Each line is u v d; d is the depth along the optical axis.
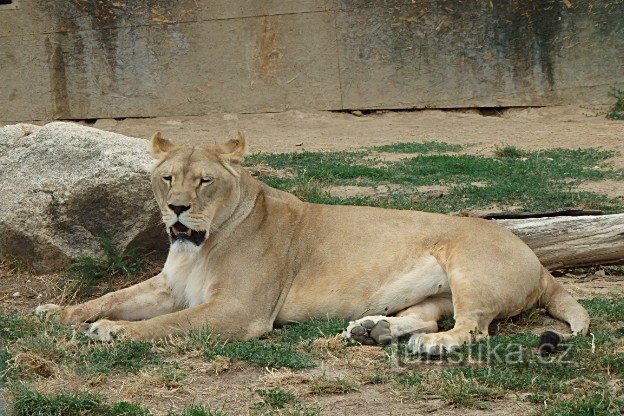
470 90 27.39
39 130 12.78
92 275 11.66
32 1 28.47
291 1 27.73
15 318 9.81
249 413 7.47
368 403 7.74
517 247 9.85
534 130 24.75
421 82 27.59
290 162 20.34
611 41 26.78
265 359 8.62
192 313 9.42
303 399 7.85
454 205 16.06
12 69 28.81
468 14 27.16
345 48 27.73
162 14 28.11
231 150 9.96
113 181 11.73
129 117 28.62
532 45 27.03
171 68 28.30
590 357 8.52
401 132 25.39
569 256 12.10
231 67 28.16
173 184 9.48
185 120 28.20
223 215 9.69
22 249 12.12
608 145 22.19
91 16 28.30
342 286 9.89
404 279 9.88
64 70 28.64
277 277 9.84
